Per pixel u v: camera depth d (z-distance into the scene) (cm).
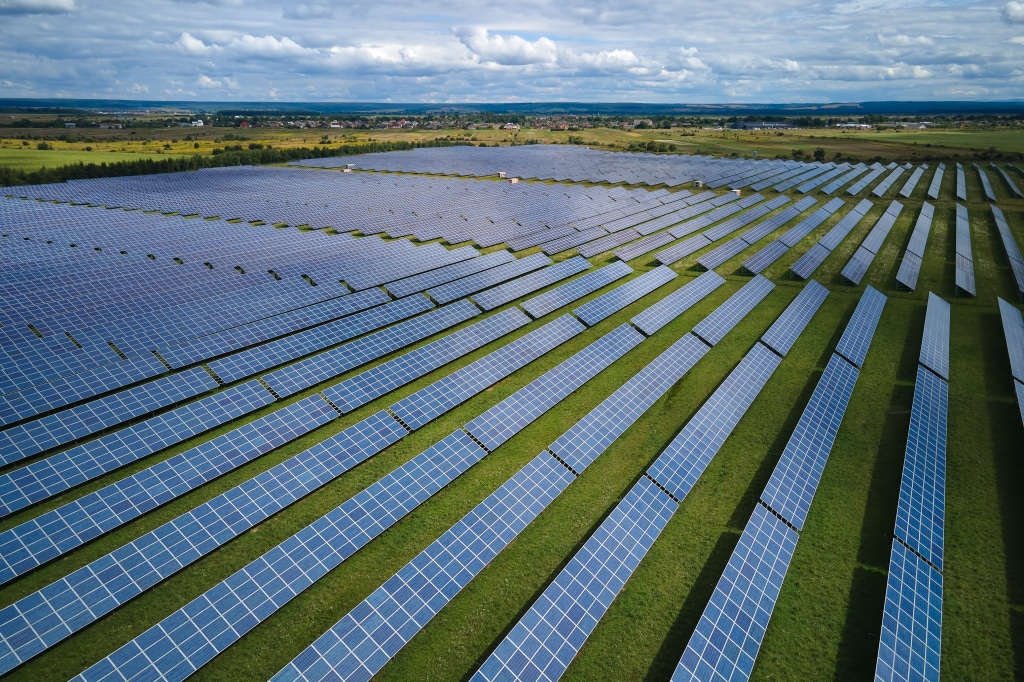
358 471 3322
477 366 4334
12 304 4594
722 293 6253
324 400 3841
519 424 3722
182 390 3825
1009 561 2744
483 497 3175
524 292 5988
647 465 3472
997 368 4578
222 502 2892
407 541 2866
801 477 3231
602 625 2448
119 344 4272
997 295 6222
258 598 2423
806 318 5438
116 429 3534
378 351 4572
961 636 2377
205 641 2233
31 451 3159
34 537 2603
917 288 6394
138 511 2872
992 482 3281
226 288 5384
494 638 2397
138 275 5481
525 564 2748
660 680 2242
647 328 5147
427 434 3681
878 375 4456
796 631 2422
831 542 2878
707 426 3675
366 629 2298
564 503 3133
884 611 2366
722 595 2470
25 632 2191
